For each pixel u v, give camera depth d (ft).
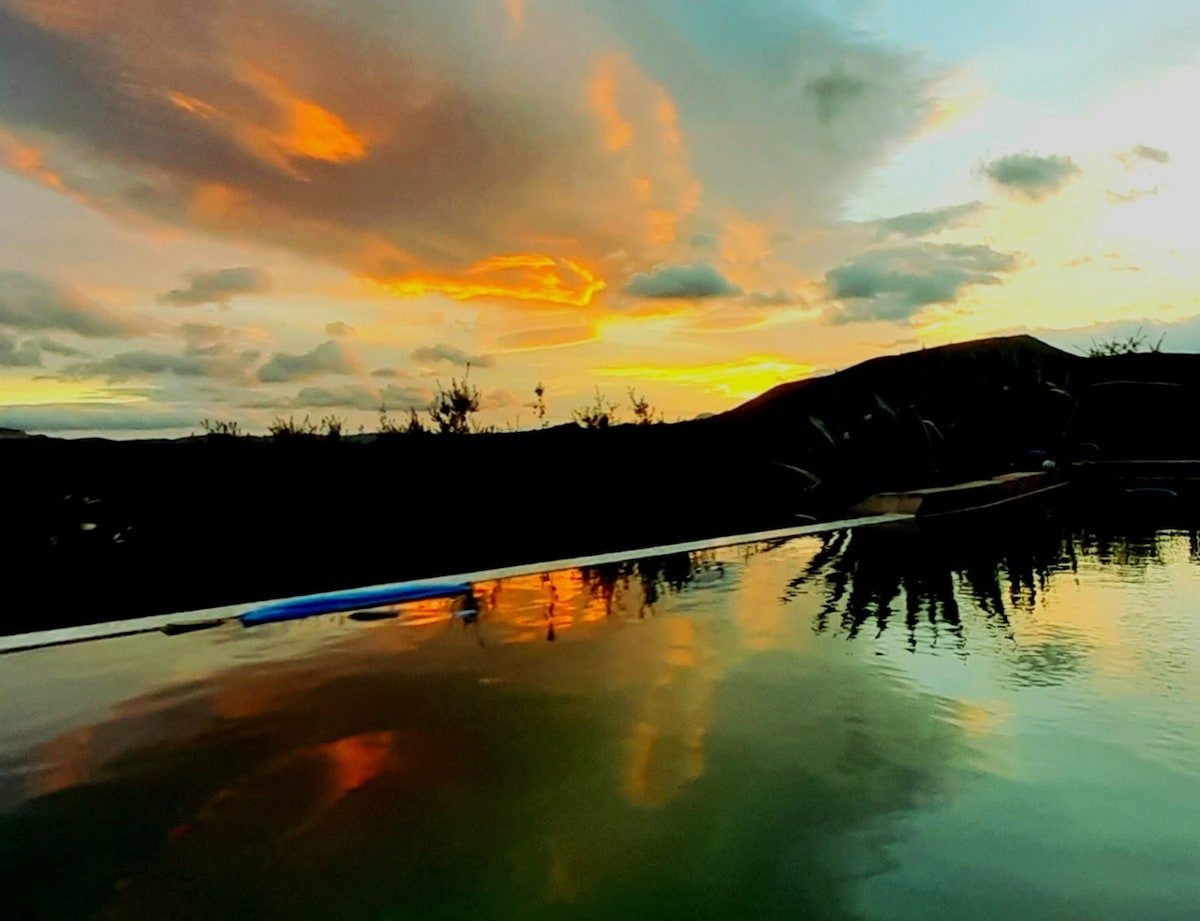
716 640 12.57
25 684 10.70
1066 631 12.41
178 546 20.11
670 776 7.45
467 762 7.91
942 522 25.64
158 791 7.36
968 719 8.68
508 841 6.32
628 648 12.19
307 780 7.55
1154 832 6.11
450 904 5.45
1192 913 5.06
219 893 5.65
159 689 10.49
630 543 26.18
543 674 10.90
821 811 6.66
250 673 11.15
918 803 6.73
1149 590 15.33
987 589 15.76
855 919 5.12
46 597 16.85
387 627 13.73
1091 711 8.80
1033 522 25.61
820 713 9.06
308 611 14.62
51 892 5.70
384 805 6.98
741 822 6.51
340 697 10.05
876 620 13.53
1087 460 38.29
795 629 13.12
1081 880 5.48
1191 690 9.48
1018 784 7.01
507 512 26.96
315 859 6.10
